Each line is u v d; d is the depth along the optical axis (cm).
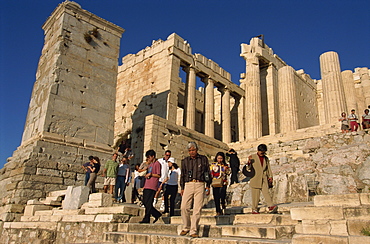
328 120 2752
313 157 1533
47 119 1475
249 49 3338
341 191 1118
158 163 945
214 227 716
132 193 1387
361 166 1195
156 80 2809
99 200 999
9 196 1313
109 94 1736
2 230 1227
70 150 1482
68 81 1592
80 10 1725
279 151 2148
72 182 1431
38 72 1767
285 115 3095
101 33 1797
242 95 3519
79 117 1581
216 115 3959
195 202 694
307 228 616
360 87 3697
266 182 855
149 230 823
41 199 1318
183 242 652
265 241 561
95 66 1719
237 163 1538
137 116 2864
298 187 1169
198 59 3008
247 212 928
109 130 1678
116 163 1287
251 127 3048
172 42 2777
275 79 3528
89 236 930
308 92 3841
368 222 559
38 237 1055
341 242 516
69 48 1642
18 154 1501
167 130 2145
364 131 1698
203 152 2411
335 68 2848
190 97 2841
